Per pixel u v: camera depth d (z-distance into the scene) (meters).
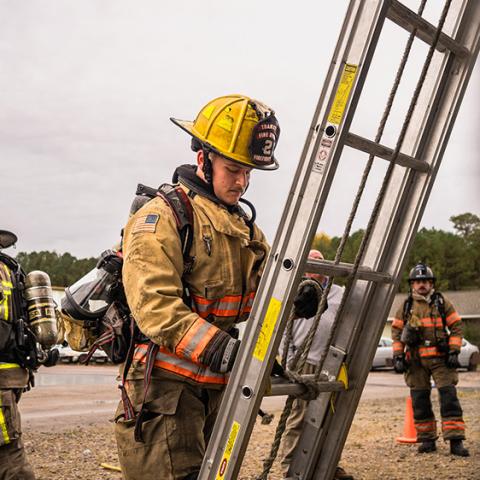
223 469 2.43
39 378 18.38
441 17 2.50
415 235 2.82
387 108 2.46
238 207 2.97
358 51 2.32
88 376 19.42
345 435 2.88
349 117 2.30
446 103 2.79
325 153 2.33
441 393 7.02
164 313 2.50
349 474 5.89
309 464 2.89
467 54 2.76
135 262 2.59
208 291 2.72
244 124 2.78
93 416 9.55
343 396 2.88
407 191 2.81
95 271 2.98
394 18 2.45
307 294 2.81
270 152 2.81
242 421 2.40
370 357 2.85
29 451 6.46
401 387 18.00
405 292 42.78
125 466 2.78
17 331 3.99
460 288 70.12
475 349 26.17
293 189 2.39
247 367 2.42
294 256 2.35
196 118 2.94
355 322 2.84
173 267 2.61
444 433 6.96
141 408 2.67
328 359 2.85
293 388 2.56
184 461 2.68
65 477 5.40
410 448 7.29
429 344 7.12
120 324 2.84
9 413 3.91
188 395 2.73
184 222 2.67
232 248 2.79
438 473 6.05
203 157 2.81
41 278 4.21
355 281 2.88
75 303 2.90
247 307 2.89
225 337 2.48
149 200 2.91
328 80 2.37
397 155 2.55
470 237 74.06
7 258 4.17
